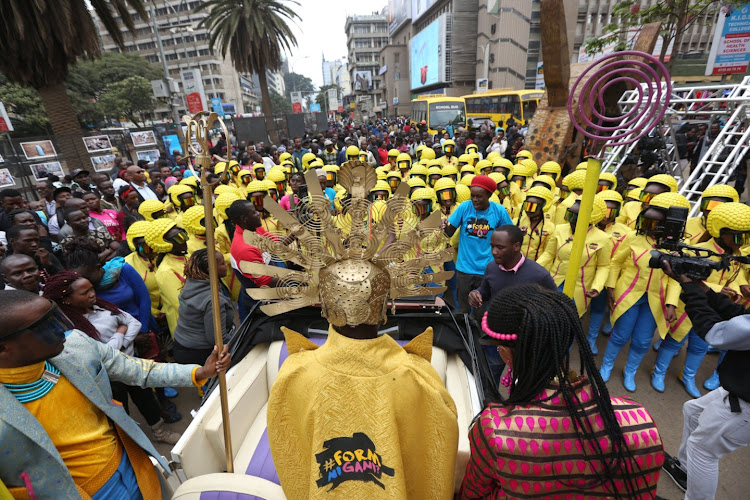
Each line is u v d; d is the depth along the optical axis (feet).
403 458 4.14
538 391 3.87
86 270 9.53
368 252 4.09
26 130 92.27
